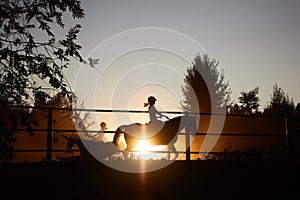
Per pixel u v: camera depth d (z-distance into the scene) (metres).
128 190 8.25
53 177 8.19
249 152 11.11
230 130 22.12
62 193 7.87
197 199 8.43
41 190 7.86
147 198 8.20
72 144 10.16
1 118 5.54
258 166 9.84
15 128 5.47
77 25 6.06
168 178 8.75
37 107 5.99
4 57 5.50
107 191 8.14
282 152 11.18
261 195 8.90
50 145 8.91
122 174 8.62
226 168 9.52
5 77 5.52
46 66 5.62
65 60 5.97
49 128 8.88
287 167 10.05
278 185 9.30
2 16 5.50
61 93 5.83
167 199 8.25
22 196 7.66
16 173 8.08
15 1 5.81
